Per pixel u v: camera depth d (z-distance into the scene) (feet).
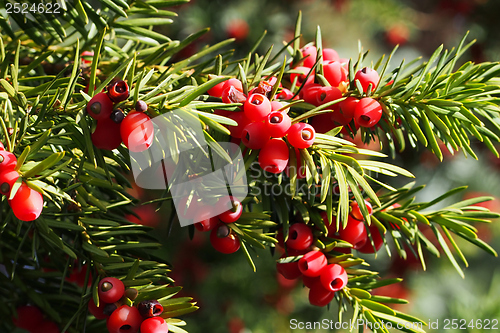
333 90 1.40
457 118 1.43
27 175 1.30
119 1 1.45
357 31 4.82
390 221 1.50
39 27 1.51
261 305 3.79
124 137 1.30
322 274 1.43
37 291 1.54
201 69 1.46
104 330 1.52
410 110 1.43
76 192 1.44
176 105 1.32
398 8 4.79
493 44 4.22
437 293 3.79
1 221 1.50
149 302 1.35
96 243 1.43
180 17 3.54
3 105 1.37
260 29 3.73
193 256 3.66
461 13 4.48
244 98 1.35
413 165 3.63
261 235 1.41
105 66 1.57
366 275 1.45
